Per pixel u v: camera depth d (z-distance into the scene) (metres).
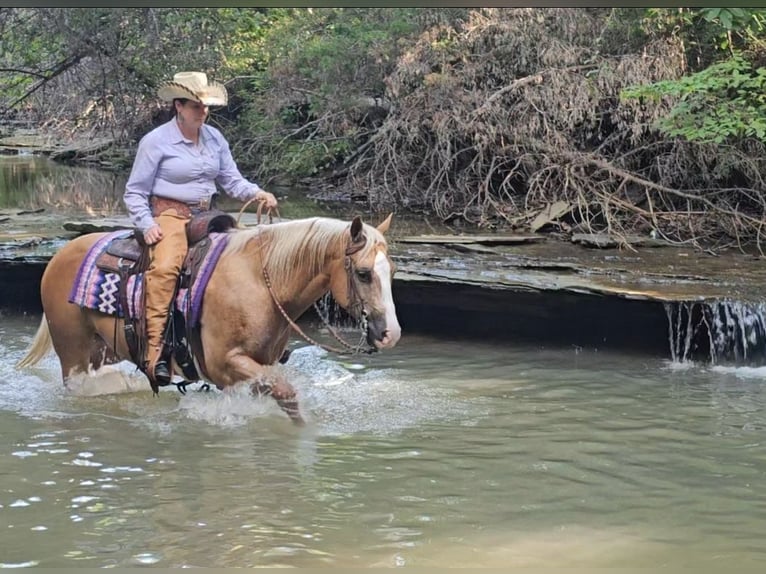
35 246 10.10
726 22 10.74
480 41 12.68
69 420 6.50
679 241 10.60
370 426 6.46
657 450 6.04
